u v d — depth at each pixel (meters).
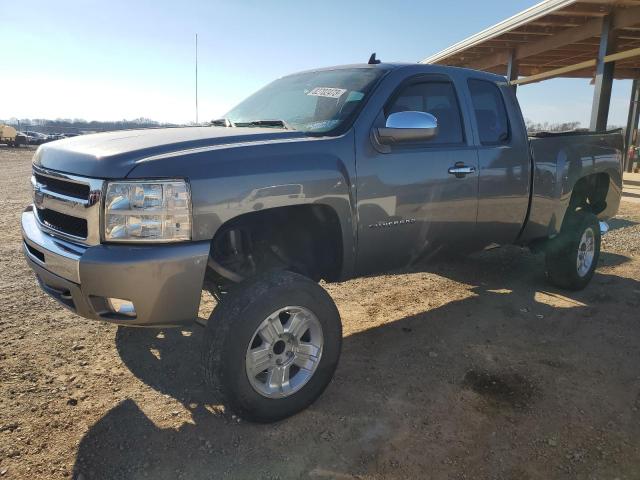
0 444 2.74
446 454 2.74
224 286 3.45
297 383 3.05
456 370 3.65
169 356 3.79
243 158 2.87
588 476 2.59
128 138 3.10
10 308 4.59
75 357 3.73
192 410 3.12
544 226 4.88
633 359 3.85
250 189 2.84
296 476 2.57
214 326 2.79
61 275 2.78
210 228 2.74
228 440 2.84
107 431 2.89
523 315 4.68
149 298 2.63
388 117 3.44
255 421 2.94
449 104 4.11
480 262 6.46
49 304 4.71
